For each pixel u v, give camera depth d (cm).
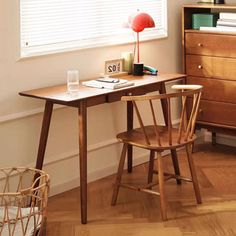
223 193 508
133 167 570
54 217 473
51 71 499
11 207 418
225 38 566
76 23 518
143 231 450
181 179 496
